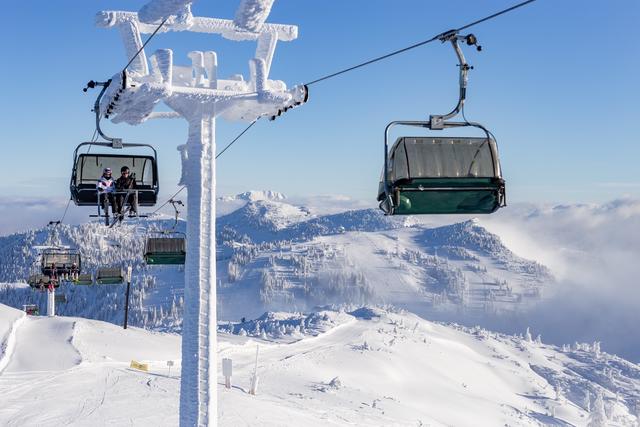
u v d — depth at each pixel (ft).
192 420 41.24
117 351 175.52
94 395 117.91
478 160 37.19
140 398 116.88
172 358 185.06
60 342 171.42
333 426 131.95
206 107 42.04
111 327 217.36
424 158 36.94
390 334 594.24
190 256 42.04
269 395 167.73
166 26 42.19
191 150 42.29
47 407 107.96
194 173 42.16
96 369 143.64
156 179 57.06
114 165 57.98
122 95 39.91
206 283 41.88
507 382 647.56
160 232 86.28
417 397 390.01
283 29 43.75
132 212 56.75
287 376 238.27
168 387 128.57
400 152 36.96
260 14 34.68
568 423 510.17
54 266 203.72
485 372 631.97
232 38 43.65
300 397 186.29
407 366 465.88
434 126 36.11
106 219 57.11
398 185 35.99
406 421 195.83
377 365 420.77
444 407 386.52
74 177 56.13
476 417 396.98
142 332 224.33
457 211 37.68
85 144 55.42
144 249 83.66
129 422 101.45
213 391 41.57
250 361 261.44
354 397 219.41
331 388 223.71
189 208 42.24
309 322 571.28
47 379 130.31
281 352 336.08
